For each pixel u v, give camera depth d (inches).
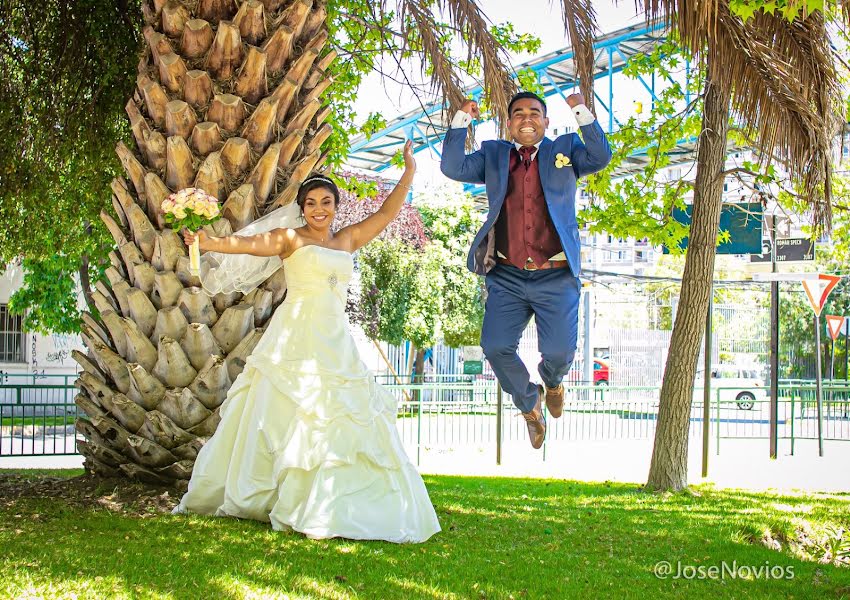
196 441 252.2
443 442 629.9
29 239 402.6
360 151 1161.4
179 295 251.1
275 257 248.7
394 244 1011.3
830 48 257.9
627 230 421.1
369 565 186.9
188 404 251.1
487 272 211.8
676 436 377.1
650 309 1674.5
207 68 255.6
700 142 379.6
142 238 253.9
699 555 225.3
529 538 237.1
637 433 754.2
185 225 203.8
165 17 254.5
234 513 224.4
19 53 348.2
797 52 255.6
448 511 277.1
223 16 256.2
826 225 267.3
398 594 166.2
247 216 250.8
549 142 204.1
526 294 205.8
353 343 234.5
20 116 350.0
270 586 166.1
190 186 252.1
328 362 224.8
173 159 248.4
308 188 235.8
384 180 973.2
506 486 383.6
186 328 251.4
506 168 204.1
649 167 433.4
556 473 468.8
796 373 1432.1
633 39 965.2
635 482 428.1
